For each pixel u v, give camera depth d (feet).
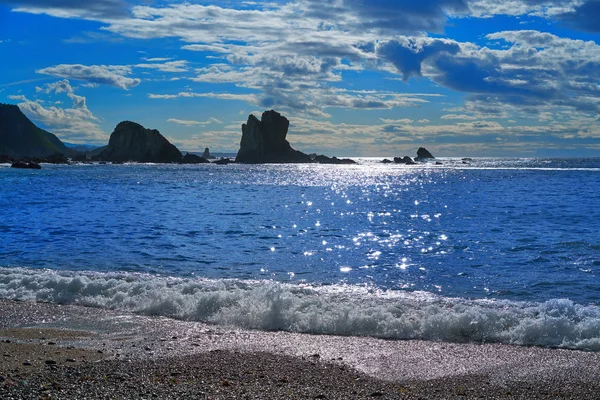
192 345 34.09
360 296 47.60
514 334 37.14
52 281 49.19
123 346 33.40
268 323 39.63
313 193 200.75
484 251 73.92
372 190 222.69
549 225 102.83
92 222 101.71
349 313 40.24
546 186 234.58
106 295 47.19
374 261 66.74
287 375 28.58
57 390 25.04
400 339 36.88
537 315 40.70
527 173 380.58
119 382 26.45
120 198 160.56
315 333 38.04
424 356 32.81
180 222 104.53
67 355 30.86
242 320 40.29
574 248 75.66
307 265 64.03
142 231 90.58
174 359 30.86
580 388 27.50
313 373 29.12
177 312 42.34
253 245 78.54
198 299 43.62
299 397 25.13
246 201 158.92
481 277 57.67
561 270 61.11
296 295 47.67
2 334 35.68
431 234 91.61
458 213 127.65
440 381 28.37
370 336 37.55
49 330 36.91
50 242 77.97
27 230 89.81
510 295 50.19
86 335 35.96
